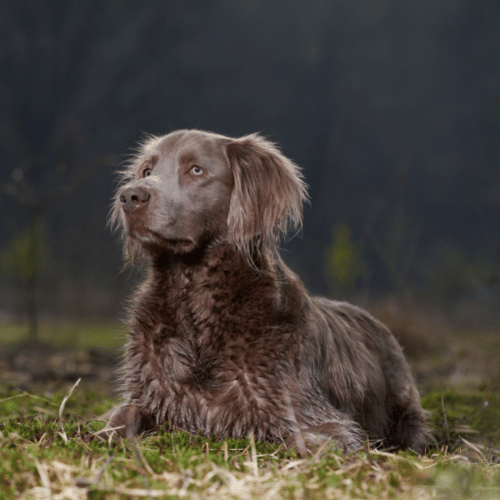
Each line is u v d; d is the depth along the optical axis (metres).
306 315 4.24
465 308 20.59
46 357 10.73
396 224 17.27
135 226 4.16
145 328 4.24
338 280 18.00
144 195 4.11
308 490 2.73
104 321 20.77
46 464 2.98
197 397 4.05
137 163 5.09
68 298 22.33
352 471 3.11
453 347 12.55
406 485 2.97
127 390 4.29
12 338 13.75
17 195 13.85
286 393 3.91
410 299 14.33
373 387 4.85
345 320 5.14
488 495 2.89
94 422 4.20
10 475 2.83
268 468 3.21
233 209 4.33
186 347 4.12
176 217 4.16
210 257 4.25
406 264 17.42
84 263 26.66
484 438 5.16
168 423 4.08
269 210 4.39
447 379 9.28
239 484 2.77
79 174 13.85
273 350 3.98
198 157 4.31
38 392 7.29
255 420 3.89
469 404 6.68
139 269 4.90
